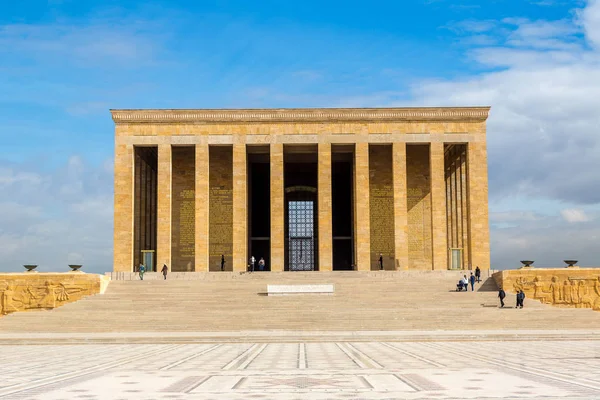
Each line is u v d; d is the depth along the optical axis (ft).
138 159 238.89
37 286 178.19
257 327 145.07
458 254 225.56
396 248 223.71
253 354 100.78
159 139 228.02
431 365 82.74
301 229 266.77
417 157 246.88
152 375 74.54
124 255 222.69
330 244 224.12
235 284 186.09
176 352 105.81
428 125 228.63
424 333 132.57
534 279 183.01
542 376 71.26
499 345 114.93
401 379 69.31
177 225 242.37
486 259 223.51
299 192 267.39
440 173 226.79
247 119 228.84
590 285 182.29
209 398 58.08
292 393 60.49
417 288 182.60
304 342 125.39
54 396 59.57
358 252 223.51
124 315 152.56
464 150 240.94
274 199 225.56
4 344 124.57
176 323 147.02
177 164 244.63
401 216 224.94
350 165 258.16
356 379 69.62
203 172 227.20
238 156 227.61
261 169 265.75
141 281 189.47
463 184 244.01
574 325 146.20
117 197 224.94
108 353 104.99
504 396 57.82
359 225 224.74
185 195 243.40
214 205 244.42
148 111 228.02
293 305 163.94
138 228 236.63
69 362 90.38
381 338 127.03
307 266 264.93
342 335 128.26
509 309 155.84
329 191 225.97
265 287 184.44
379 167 246.06
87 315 152.05
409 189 245.65
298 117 228.43
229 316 150.51
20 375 75.31
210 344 122.52
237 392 61.36
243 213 225.15
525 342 121.49
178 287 184.85
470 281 182.50
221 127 228.84
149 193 257.55
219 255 242.37
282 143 228.02
